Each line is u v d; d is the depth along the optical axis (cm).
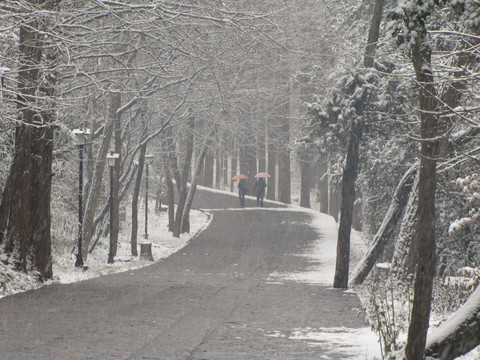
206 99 8062
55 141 5750
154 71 6112
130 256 8019
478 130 3859
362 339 2347
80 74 5012
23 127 4103
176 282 4547
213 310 3098
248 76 8088
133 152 8156
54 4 4272
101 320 2723
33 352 2048
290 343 2266
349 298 3706
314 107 6150
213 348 2153
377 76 5322
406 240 4594
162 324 2638
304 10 6994
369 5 7556
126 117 8519
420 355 1609
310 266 6788
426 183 1612
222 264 6919
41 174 4256
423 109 1652
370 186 7081
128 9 4572
